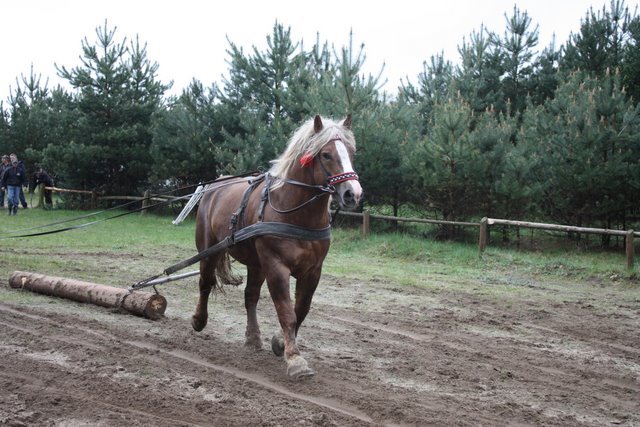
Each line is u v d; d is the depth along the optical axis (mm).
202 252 6254
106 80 22062
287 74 19609
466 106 15164
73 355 5645
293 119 19219
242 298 8922
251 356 5973
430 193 15320
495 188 14047
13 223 18281
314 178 5230
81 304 7840
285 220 5355
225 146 19078
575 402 5055
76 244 14328
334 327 7375
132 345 6109
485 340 7012
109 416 4332
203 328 6875
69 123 22719
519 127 17438
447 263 13094
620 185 13227
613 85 14453
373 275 11359
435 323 7758
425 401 4910
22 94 27047
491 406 4848
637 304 9344
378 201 17234
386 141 15789
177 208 22375
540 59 19594
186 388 4973
